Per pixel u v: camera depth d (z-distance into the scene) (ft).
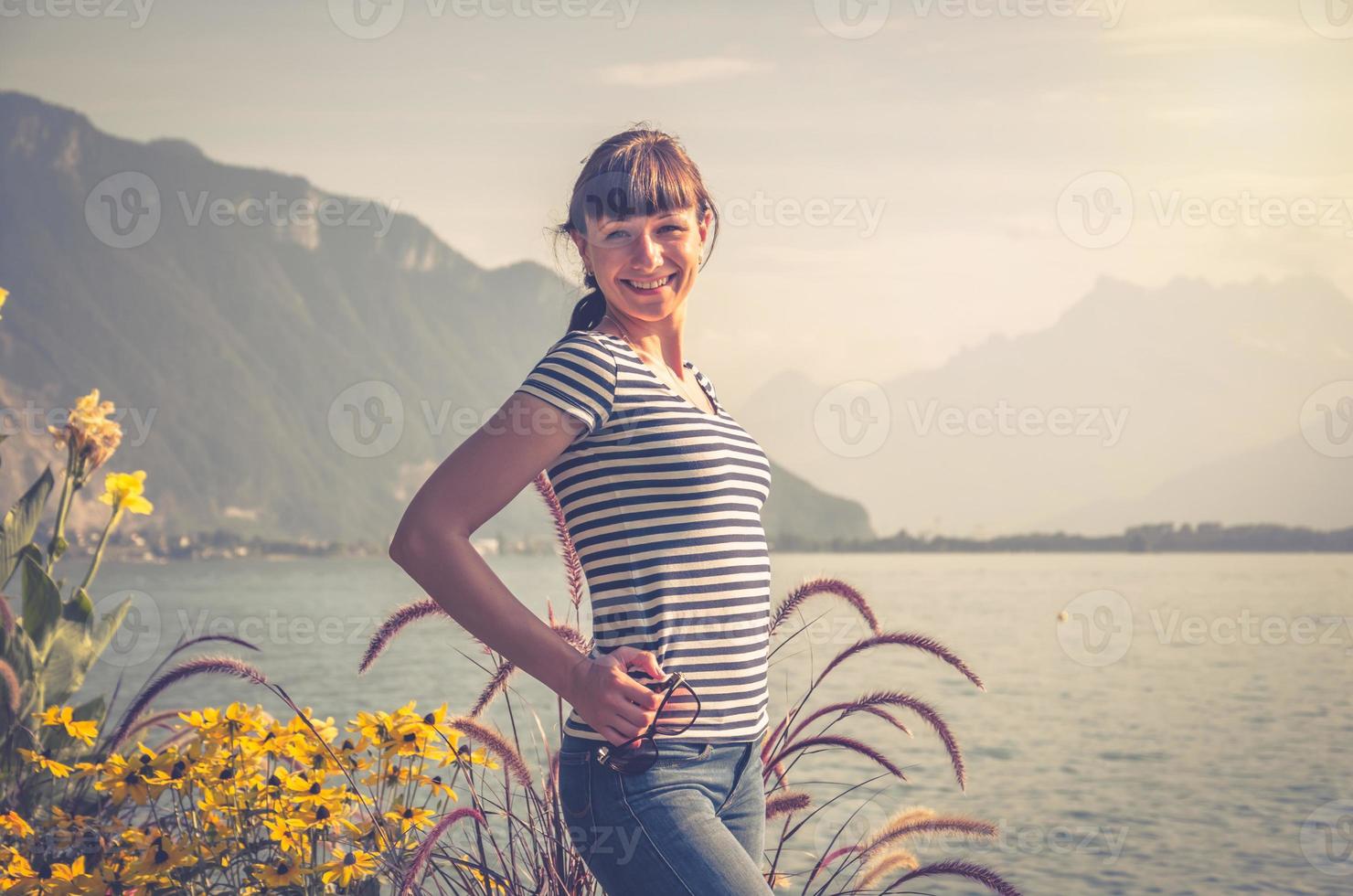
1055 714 67.82
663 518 4.27
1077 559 505.66
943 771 38.91
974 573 331.77
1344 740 56.34
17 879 6.63
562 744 4.55
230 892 6.86
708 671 4.30
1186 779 44.39
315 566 530.27
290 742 7.01
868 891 6.47
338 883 6.86
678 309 4.99
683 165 4.99
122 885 6.54
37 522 9.41
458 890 6.22
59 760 8.65
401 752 6.89
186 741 7.97
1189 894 25.63
